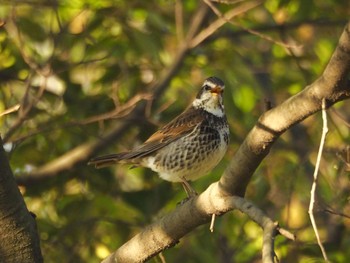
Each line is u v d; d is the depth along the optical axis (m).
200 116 11.82
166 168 11.85
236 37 15.33
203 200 8.78
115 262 9.46
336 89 7.71
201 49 14.73
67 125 12.52
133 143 14.48
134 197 13.57
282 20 15.84
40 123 13.83
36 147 14.20
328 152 13.06
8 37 13.70
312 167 14.76
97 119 12.44
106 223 13.45
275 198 15.02
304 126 16.02
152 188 13.88
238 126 14.16
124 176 14.73
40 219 13.59
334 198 12.99
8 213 8.65
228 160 13.59
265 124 8.17
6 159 8.57
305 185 14.53
